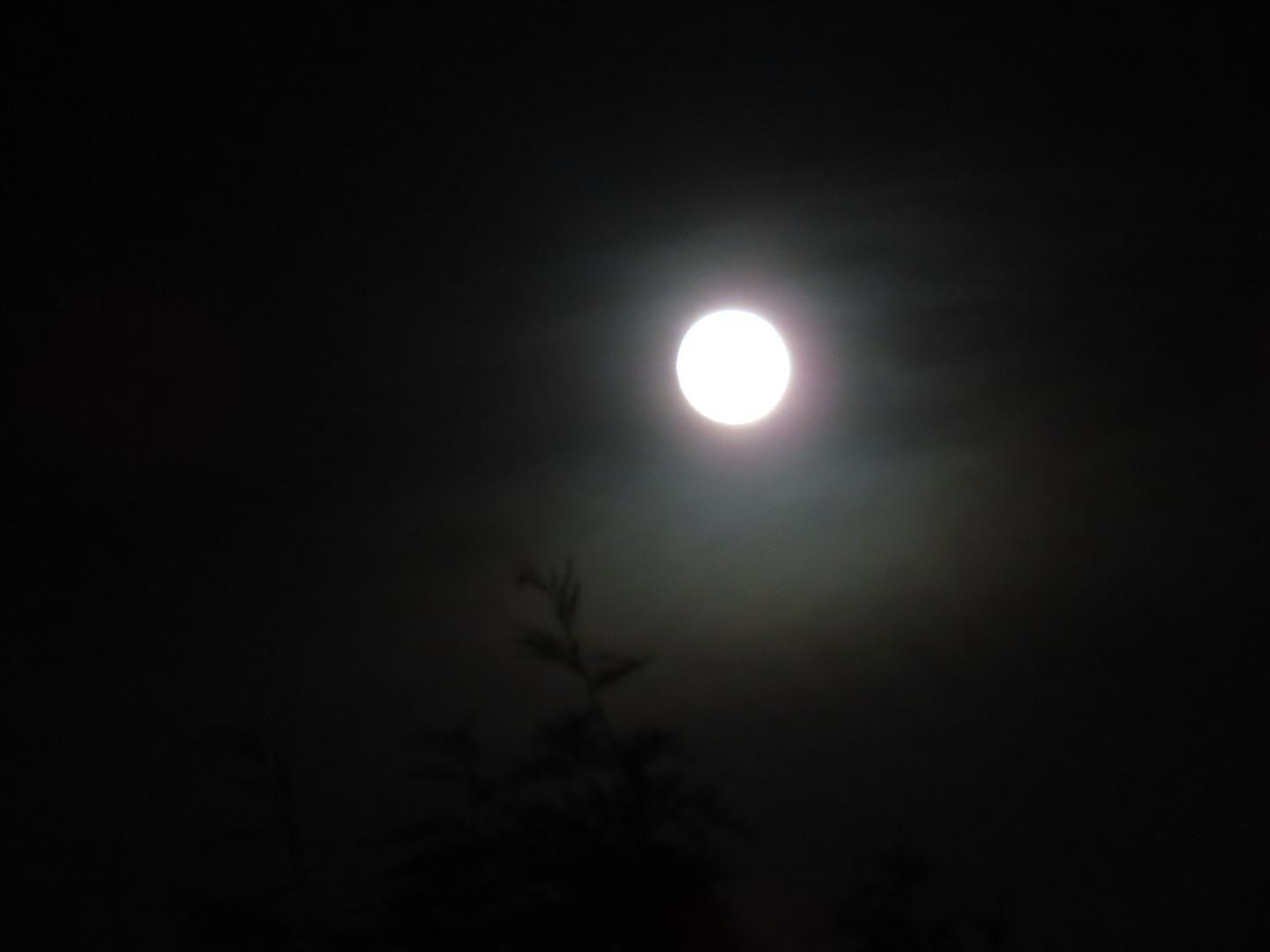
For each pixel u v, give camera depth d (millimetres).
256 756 1814
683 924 1775
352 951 1702
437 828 1776
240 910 1722
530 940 1726
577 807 1796
